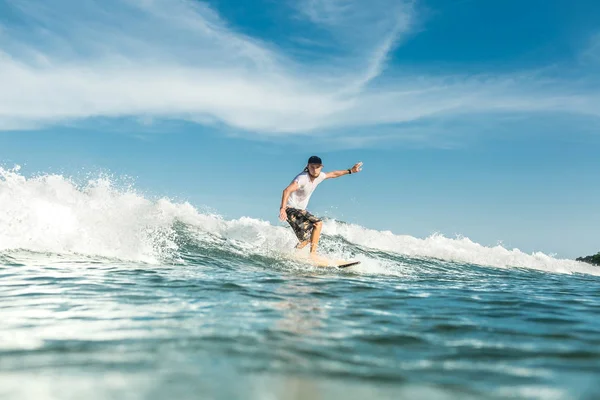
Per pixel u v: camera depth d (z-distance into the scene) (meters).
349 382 1.91
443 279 7.11
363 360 2.25
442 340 2.76
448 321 3.40
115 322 2.90
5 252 5.95
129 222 8.00
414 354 2.41
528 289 6.27
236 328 2.82
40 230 6.59
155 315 3.15
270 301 3.95
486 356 2.42
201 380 1.87
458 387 1.91
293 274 6.29
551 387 1.95
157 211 9.04
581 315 4.00
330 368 2.09
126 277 4.96
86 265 5.68
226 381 1.87
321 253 8.88
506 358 2.39
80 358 2.12
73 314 3.11
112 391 1.72
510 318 3.68
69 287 4.23
